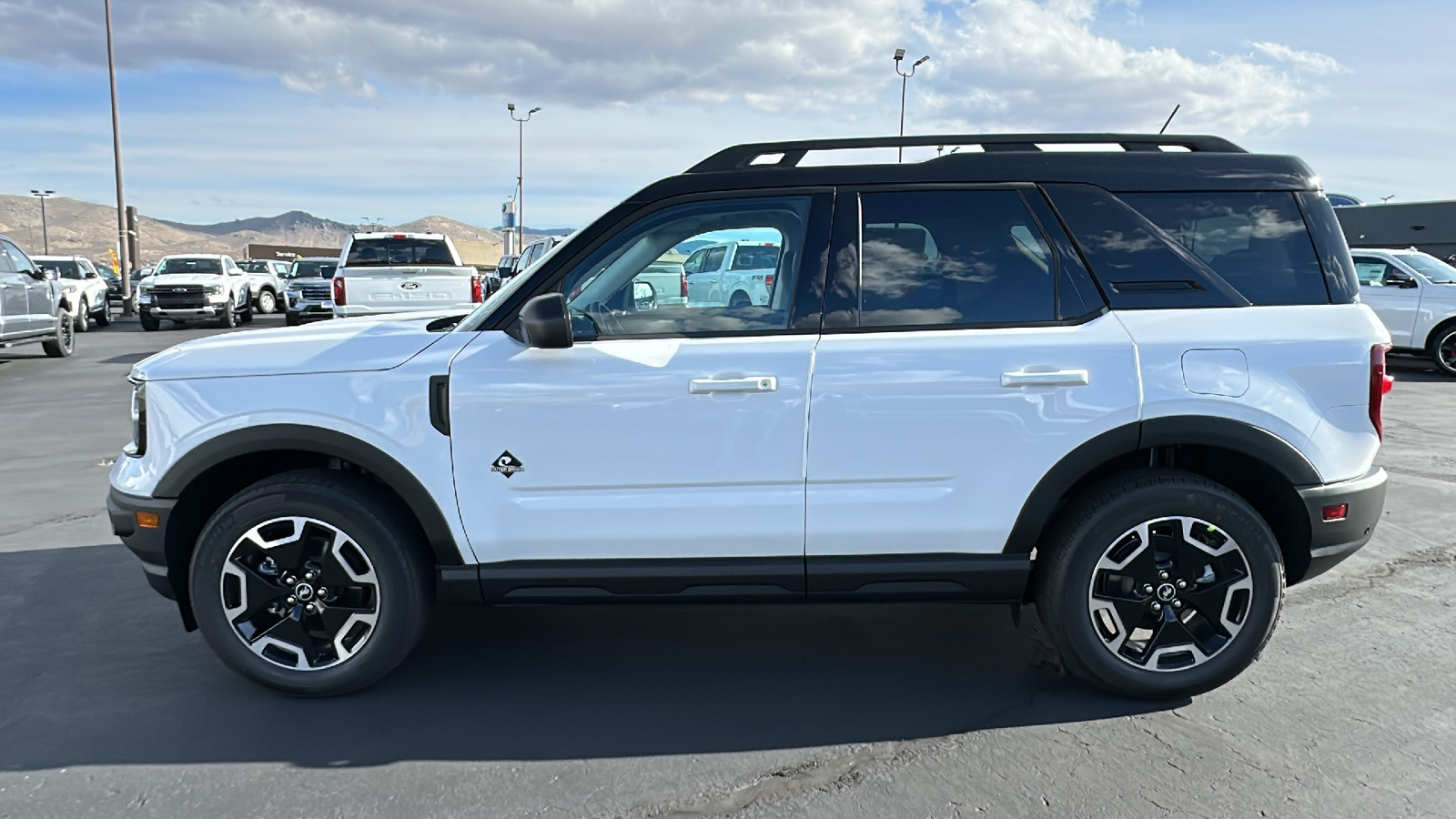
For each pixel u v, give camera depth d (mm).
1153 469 3287
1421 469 7152
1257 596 3252
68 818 2674
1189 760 2973
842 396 3188
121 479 3400
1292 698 3391
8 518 5891
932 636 4012
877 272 3301
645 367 3195
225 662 3375
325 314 23828
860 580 3273
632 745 3092
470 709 3354
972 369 3180
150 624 4141
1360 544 3354
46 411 10102
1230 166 3344
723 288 3322
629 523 3248
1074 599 3270
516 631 4090
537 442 3215
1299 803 2730
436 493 3240
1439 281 12773
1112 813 2686
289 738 3137
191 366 3322
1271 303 3283
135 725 3227
